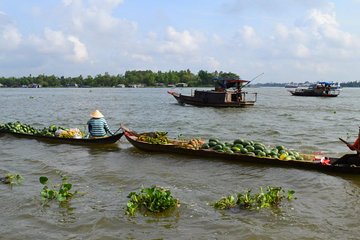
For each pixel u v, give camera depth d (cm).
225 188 1273
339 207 1092
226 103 5009
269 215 1027
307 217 1016
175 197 1177
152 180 1368
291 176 1398
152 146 1812
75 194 1208
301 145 2138
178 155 1742
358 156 1416
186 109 4922
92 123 2038
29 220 1011
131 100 7700
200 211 1059
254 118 3734
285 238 894
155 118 3788
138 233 931
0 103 6562
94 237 912
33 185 1305
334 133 2667
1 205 1112
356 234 915
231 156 1606
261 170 1480
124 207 1093
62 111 4738
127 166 1570
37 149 1945
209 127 3017
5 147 2005
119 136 1936
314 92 8938
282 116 3953
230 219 1004
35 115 4181
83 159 1706
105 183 1336
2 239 904
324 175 1407
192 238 902
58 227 968
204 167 1539
